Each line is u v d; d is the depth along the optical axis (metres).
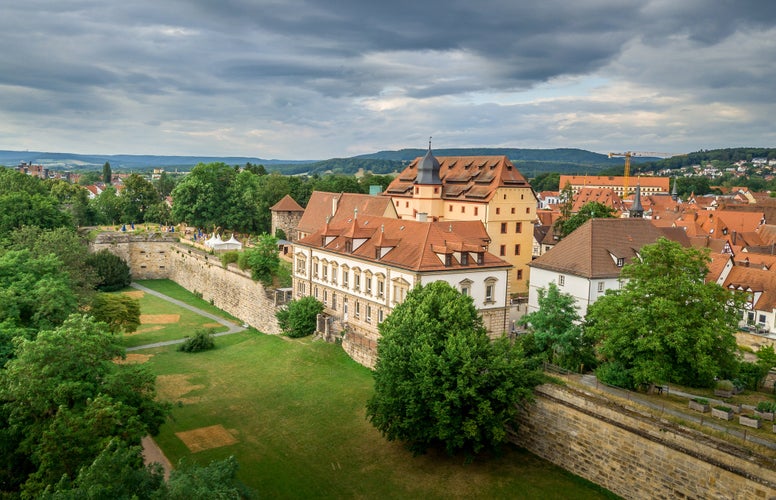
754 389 54.69
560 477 45.84
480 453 49.50
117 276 125.31
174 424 56.81
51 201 128.00
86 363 37.53
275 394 63.66
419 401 45.72
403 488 44.91
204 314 107.31
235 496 27.95
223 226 153.75
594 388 47.78
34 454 33.69
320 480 46.38
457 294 54.53
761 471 35.28
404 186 114.94
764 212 159.38
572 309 56.53
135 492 26.69
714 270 92.81
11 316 47.41
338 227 87.81
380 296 72.12
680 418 41.78
